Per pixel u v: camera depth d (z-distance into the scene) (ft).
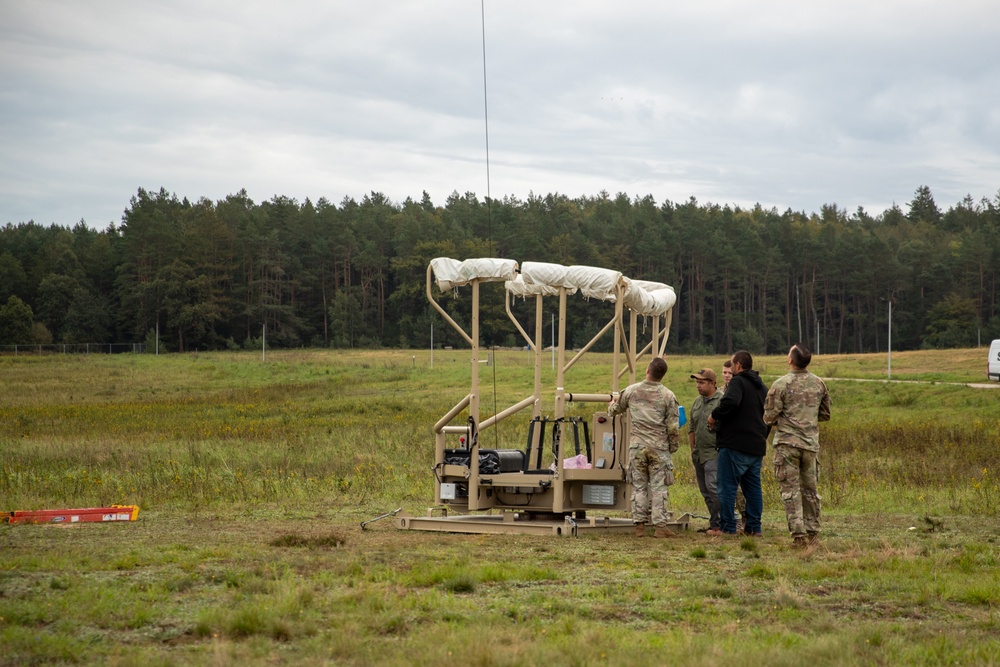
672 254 421.59
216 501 46.65
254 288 420.77
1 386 195.52
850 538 34.37
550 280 37.55
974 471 57.82
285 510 43.57
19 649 18.30
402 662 17.34
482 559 29.35
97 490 50.01
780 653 17.84
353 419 112.27
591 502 37.22
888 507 44.93
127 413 127.34
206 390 187.73
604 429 37.60
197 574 25.79
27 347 378.73
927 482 53.42
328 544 32.09
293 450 72.54
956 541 33.50
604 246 434.30
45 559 28.43
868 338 433.07
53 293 419.95
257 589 23.94
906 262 446.60
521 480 37.04
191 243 411.95
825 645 18.39
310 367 241.35
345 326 425.28
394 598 22.84
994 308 427.74
